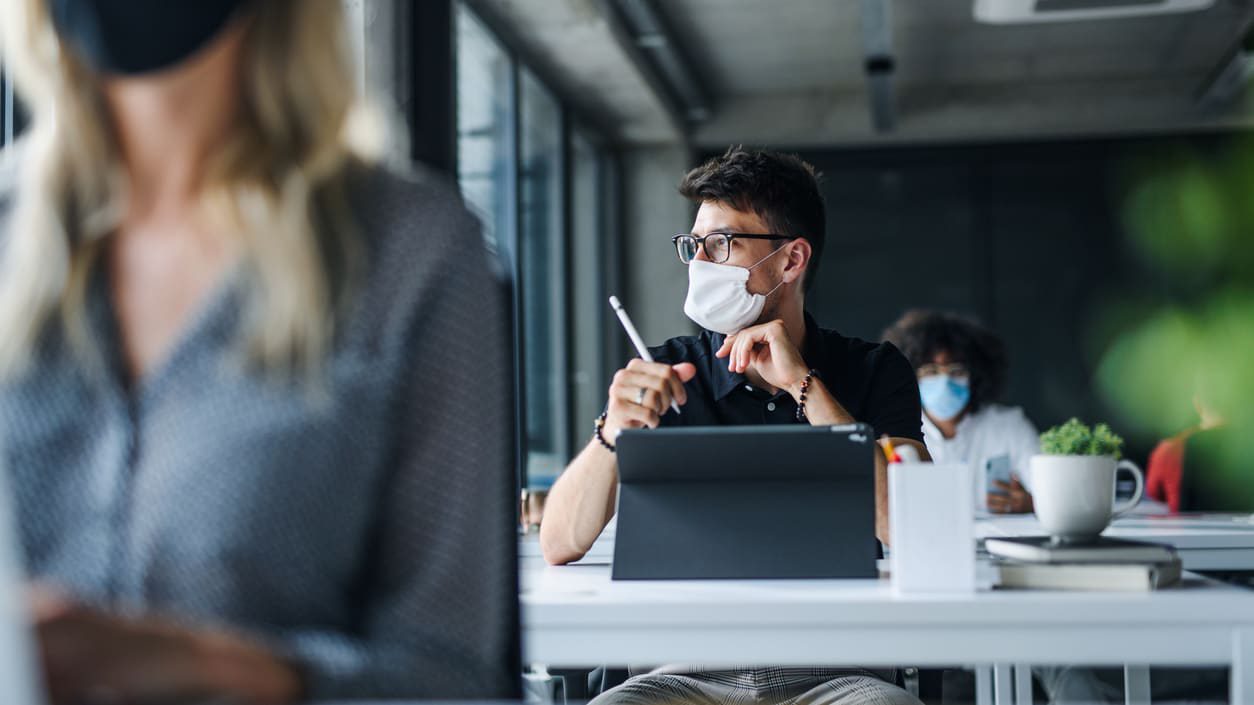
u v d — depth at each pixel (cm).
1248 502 527
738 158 199
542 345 580
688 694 169
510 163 517
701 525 135
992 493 297
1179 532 214
